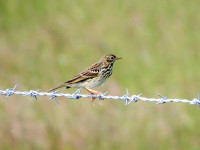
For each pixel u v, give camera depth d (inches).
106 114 569.9
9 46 741.3
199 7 818.2
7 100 579.5
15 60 700.7
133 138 546.9
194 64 685.3
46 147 538.0
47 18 843.4
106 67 492.1
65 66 692.7
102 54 729.0
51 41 753.6
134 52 723.4
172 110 573.6
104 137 545.6
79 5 864.3
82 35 773.3
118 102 589.9
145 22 789.2
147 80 652.7
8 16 878.4
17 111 561.3
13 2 905.5
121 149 540.7
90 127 552.1
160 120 560.4
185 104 597.0
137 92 634.2
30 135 543.2
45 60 701.3
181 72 665.6
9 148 539.5
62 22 807.7
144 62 695.1
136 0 856.3
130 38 758.5
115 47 738.2
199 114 586.6
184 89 630.5
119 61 705.6
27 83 639.1
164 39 741.9
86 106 580.1
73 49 735.7
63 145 539.8
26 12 879.7
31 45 738.8
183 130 559.5
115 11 840.3
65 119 557.6
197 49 716.0
